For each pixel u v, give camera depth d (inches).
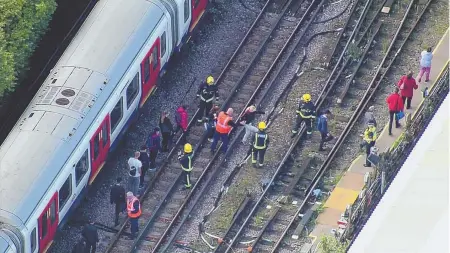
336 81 5969.5
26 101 5935.0
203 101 5816.9
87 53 5649.6
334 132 5807.1
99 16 5797.2
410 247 4665.4
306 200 5541.3
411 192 4827.8
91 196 5639.8
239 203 5575.8
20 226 5162.4
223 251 5423.2
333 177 5634.8
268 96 5969.5
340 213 5482.3
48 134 5378.9
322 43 6171.3
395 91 5728.3
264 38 6171.3
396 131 5753.0
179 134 5836.6
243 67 6082.7
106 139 5590.6
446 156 4936.0
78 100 5497.1
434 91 5629.9
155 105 5959.6
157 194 5629.9
